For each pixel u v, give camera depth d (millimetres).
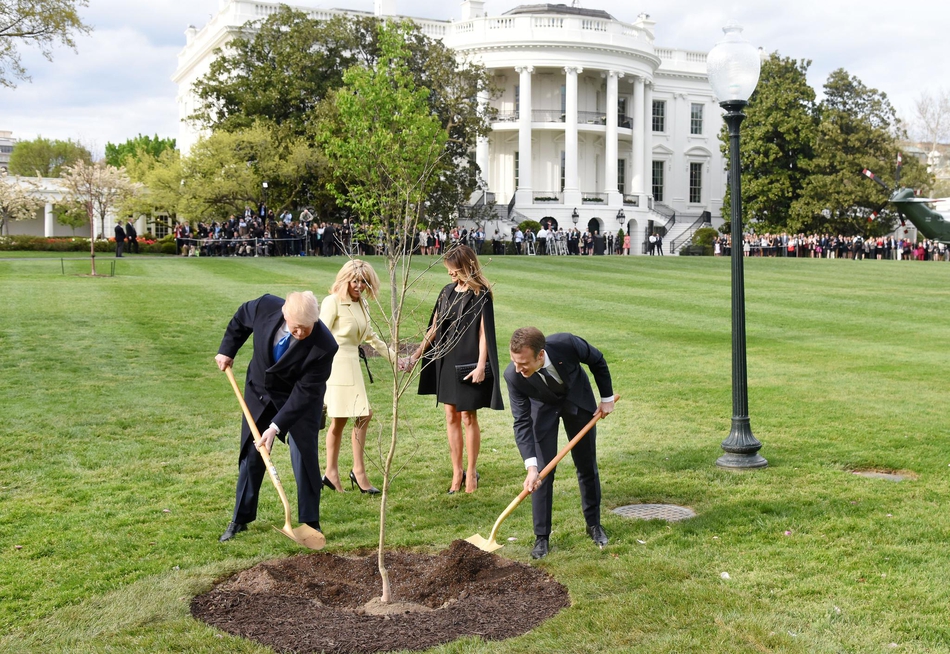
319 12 50750
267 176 37875
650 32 59688
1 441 7496
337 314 6457
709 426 8555
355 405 6398
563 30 49188
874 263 34844
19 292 17188
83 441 7629
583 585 4629
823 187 49781
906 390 10344
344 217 36844
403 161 13539
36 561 4965
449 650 3857
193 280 20609
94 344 12109
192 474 6781
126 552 5129
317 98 40531
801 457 7375
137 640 3955
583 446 5336
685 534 5480
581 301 18891
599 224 51625
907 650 3883
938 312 18109
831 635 4027
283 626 4102
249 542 5320
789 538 5371
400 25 15859
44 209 63969
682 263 31984
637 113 52938
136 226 57531
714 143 61156
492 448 7789
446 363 6453
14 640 3971
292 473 6840
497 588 4641
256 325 5512
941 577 4742
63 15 24688
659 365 11953
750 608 4324
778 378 11086
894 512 5895
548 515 5223
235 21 50250
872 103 51969
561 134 53000
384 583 4406
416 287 18438
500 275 24922
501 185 53062
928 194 51406
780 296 20672
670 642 3934
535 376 5090
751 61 7152
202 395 9508
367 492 6449
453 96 39125
